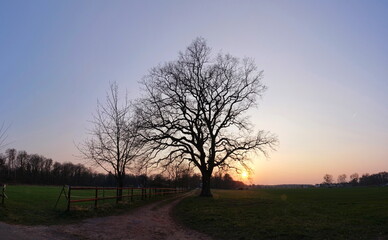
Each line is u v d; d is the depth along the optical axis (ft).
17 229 40.09
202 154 124.77
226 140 125.39
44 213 52.75
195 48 127.13
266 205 89.40
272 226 50.65
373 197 143.64
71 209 55.62
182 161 123.75
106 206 66.74
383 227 46.47
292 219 58.44
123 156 94.79
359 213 66.64
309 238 42.50
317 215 64.64
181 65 124.57
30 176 373.40
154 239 43.42
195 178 307.58
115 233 44.52
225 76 126.31
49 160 389.60
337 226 48.78
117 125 95.25
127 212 66.90
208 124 124.06
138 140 106.01
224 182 440.04
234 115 126.00
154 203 95.40
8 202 59.11
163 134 117.08
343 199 134.62
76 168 374.63
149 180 176.35
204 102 124.36
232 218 60.49
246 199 116.37
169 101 120.88
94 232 43.73
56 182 377.30
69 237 39.37
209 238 45.73
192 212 71.67
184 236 46.80
